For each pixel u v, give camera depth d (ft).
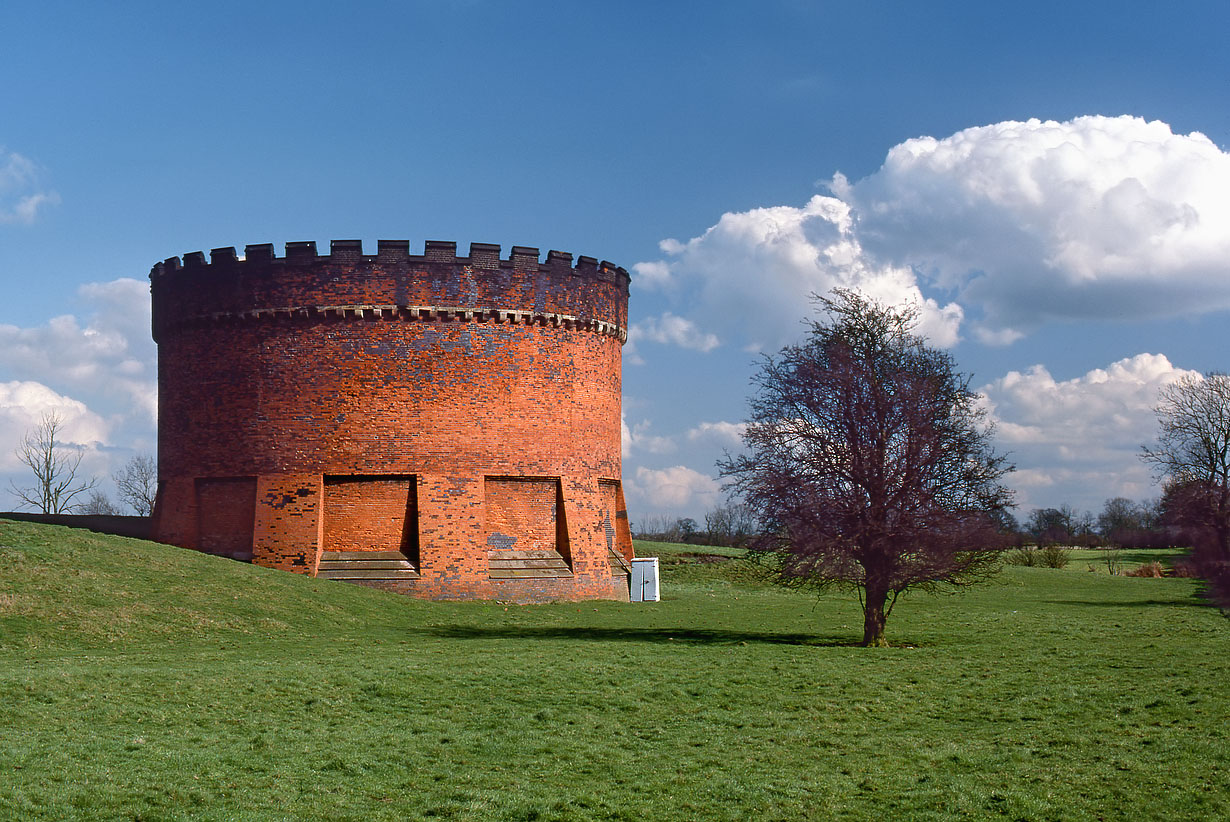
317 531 159.33
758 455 118.21
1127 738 72.90
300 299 164.35
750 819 57.77
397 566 159.84
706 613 160.66
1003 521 118.21
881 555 116.06
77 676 81.92
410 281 165.17
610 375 188.03
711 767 67.77
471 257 168.25
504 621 140.15
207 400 168.35
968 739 74.38
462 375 166.20
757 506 116.98
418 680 88.84
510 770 66.49
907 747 72.38
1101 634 131.85
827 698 87.04
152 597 118.83
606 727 77.25
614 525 191.83
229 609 120.98
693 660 102.37
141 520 205.05
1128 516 510.58
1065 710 82.07
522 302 171.22
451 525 162.30
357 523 161.68
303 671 89.30
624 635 127.13
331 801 58.80
